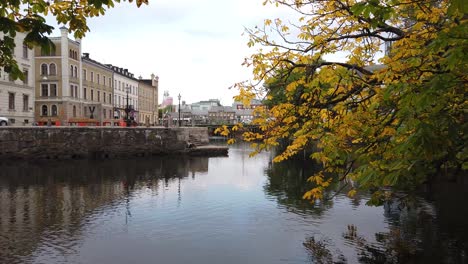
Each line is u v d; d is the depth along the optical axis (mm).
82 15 4375
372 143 4906
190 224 12430
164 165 29844
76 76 60438
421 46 4441
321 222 12523
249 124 5980
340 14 5566
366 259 9219
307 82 5297
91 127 34500
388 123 4609
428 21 4641
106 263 9109
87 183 20734
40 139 32469
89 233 11477
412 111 3936
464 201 14844
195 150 39000
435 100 3773
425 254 9500
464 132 4180
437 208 13906
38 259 9336
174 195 17391
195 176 23688
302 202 15617
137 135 36719
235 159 35594
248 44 5703
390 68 4328
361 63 5895
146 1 4414
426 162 4516
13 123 43344
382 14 3658
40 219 13055
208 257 9477
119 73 78875
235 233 11422
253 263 9102
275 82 5562
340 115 5188
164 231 11703
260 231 11594
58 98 57125
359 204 14930
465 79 3789
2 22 3094
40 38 3232
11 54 3566
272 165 29500
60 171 25578
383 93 4238
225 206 15023
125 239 10883
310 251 9844
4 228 11938
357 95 5219
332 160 5762
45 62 57125
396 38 5000
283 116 5609
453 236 10797
